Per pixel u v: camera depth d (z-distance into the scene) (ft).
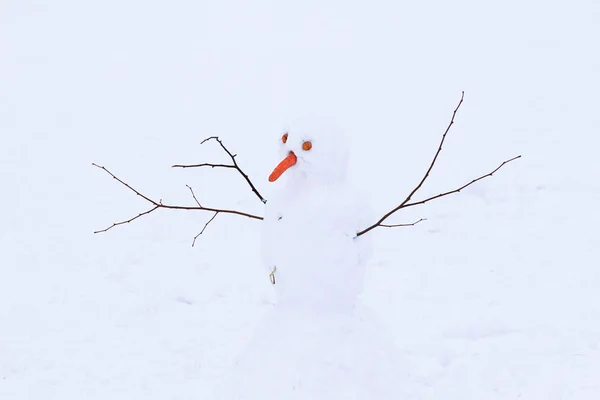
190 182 34.37
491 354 20.01
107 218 31.04
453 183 32.65
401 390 14.03
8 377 19.86
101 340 21.81
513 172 33.09
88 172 36.27
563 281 24.23
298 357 13.28
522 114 41.70
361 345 13.67
